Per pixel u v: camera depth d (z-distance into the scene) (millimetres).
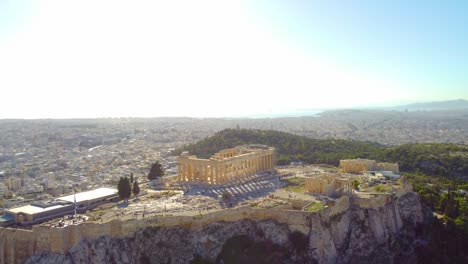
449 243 187125
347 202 177250
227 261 144500
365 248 169375
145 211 158875
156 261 139250
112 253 133250
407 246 182125
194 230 146875
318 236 151250
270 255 147375
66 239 127812
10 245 133125
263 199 179750
